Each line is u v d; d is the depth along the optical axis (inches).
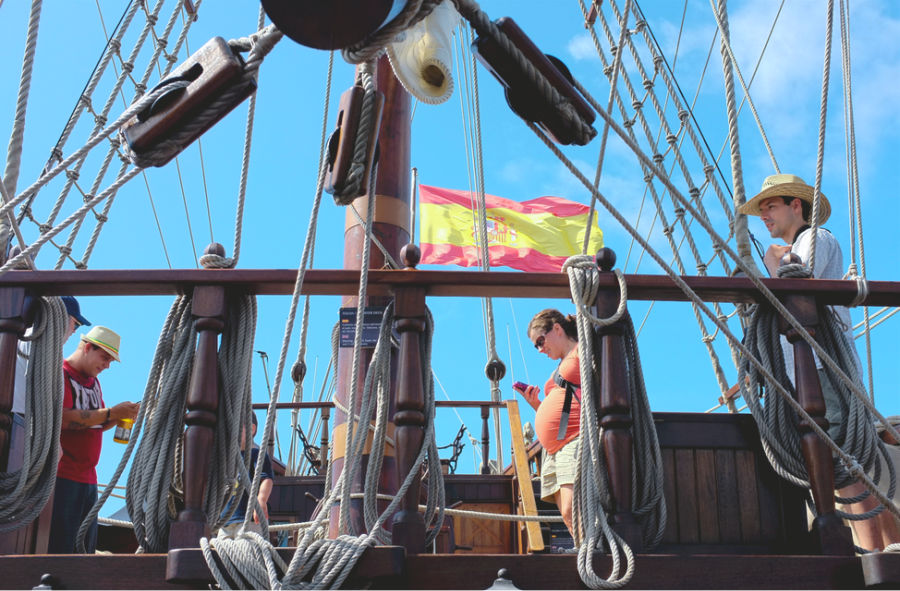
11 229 151.2
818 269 168.4
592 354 141.5
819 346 139.6
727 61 150.6
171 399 135.1
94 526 196.5
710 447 150.1
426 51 172.9
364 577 116.4
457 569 119.5
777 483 148.6
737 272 182.4
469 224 472.1
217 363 135.1
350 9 86.7
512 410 277.3
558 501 188.1
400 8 91.7
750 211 197.3
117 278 137.9
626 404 134.4
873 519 157.8
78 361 201.2
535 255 466.6
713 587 121.0
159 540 130.3
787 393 136.3
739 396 233.0
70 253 227.6
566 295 147.7
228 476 133.6
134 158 113.0
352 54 95.0
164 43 256.5
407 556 119.8
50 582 116.4
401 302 140.1
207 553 115.3
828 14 169.2
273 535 289.7
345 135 114.2
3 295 138.1
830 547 131.2
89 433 192.2
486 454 307.7
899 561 118.8
